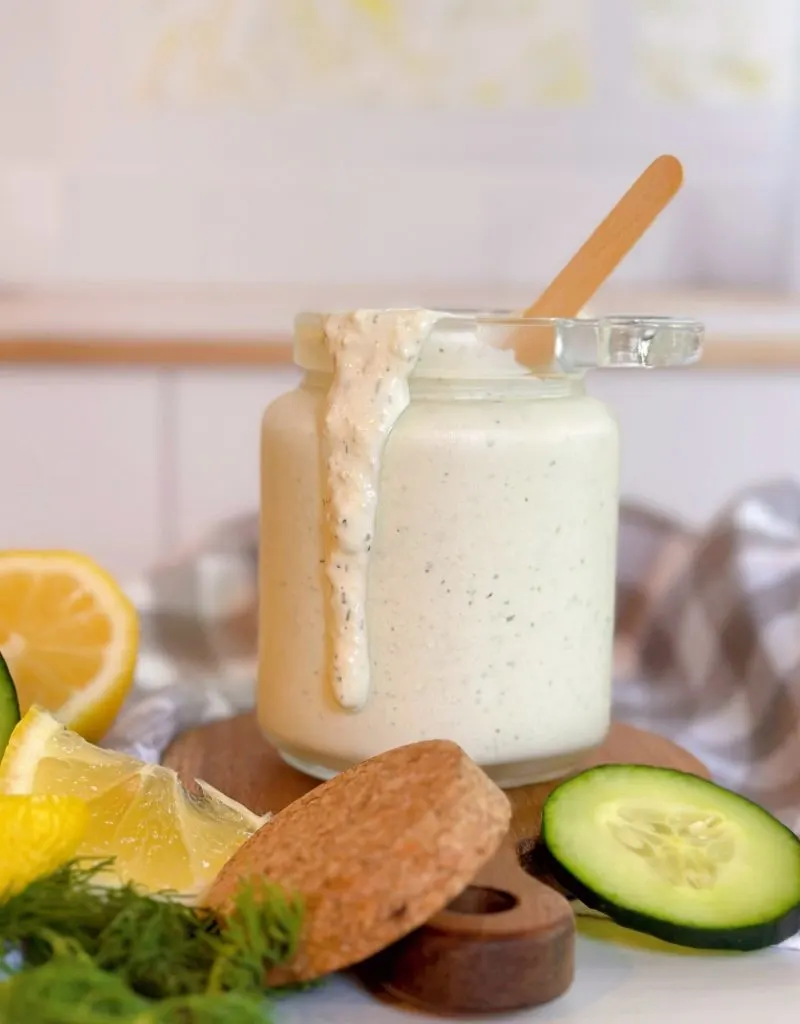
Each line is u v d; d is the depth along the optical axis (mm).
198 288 688
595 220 686
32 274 682
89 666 481
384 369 434
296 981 366
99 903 367
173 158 675
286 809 398
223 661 541
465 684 439
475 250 689
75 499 665
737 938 382
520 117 676
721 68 672
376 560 436
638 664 553
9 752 422
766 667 514
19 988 337
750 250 691
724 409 661
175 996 353
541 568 442
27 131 668
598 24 667
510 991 366
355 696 438
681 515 671
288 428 448
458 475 432
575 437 444
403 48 667
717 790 423
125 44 662
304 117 674
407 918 362
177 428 659
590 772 427
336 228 686
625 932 396
